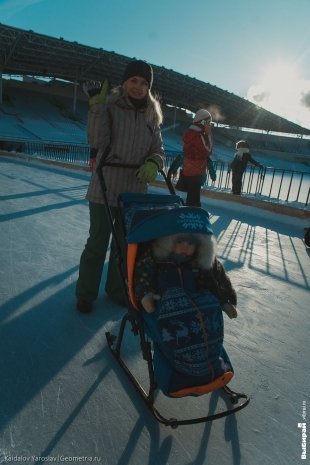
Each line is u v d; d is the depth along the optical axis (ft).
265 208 24.95
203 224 6.65
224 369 6.26
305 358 8.86
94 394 7.16
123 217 7.91
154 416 6.52
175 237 6.57
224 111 215.31
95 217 9.79
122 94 9.34
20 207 22.82
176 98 192.85
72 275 12.75
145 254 6.93
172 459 5.88
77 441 6.05
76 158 64.39
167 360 6.19
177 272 6.61
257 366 8.41
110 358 8.32
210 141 21.07
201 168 21.09
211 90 184.85
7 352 8.27
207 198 29.19
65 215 21.61
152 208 7.60
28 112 147.43
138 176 9.07
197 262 6.76
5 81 162.09
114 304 10.88
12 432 6.10
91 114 8.86
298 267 15.26
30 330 9.21
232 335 9.67
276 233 20.67
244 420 6.81
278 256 16.56
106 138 9.12
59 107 164.96
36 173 41.57
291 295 12.50
